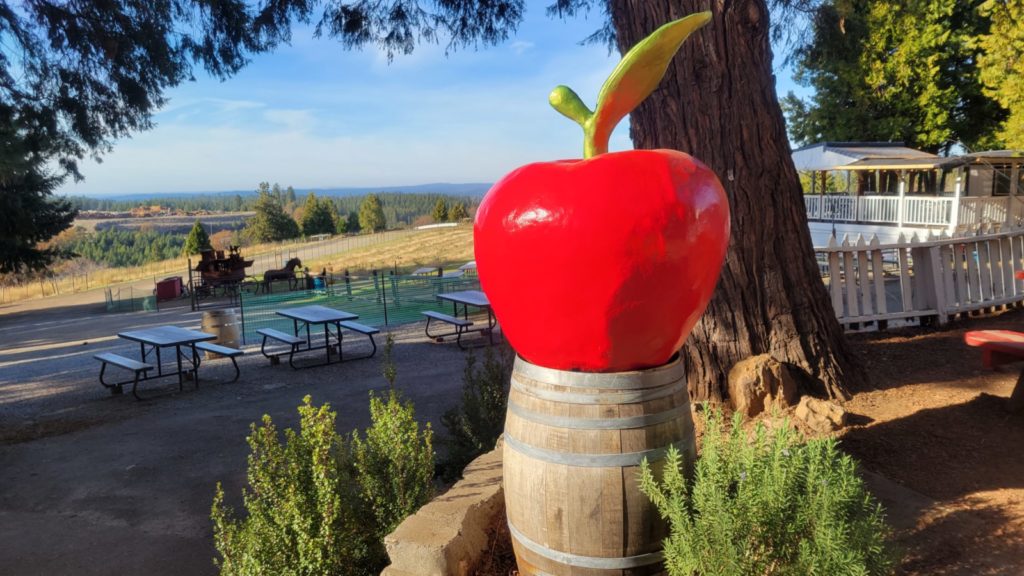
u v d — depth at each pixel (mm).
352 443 3984
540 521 2057
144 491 5625
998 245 7418
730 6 4258
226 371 10242
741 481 2098
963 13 21938
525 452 2072
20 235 19156
